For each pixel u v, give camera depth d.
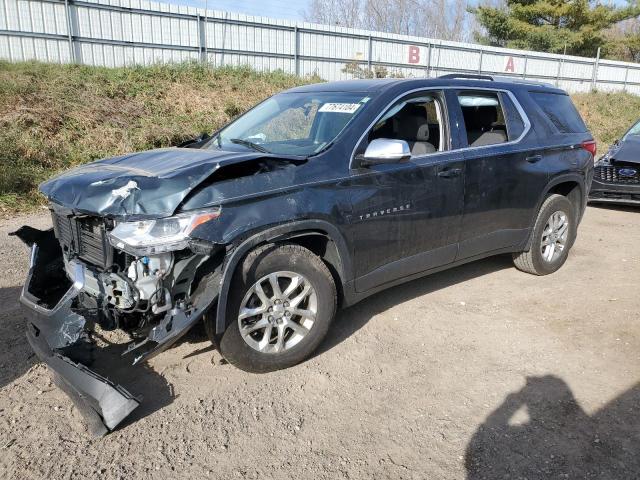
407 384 3.34
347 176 3.52
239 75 16.45
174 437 2.83
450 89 4.35
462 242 4.36
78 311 3.03
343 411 3.06
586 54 36.72
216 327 3.06
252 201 3.10
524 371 3.48
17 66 13.20
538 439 2.81
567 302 4.61
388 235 3.78
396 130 4.00
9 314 4.21
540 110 5.04
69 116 10.97
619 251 6.18
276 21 20.19
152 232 2.83
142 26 17.56
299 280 3.33
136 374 3.38
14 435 2.82
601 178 8.21
